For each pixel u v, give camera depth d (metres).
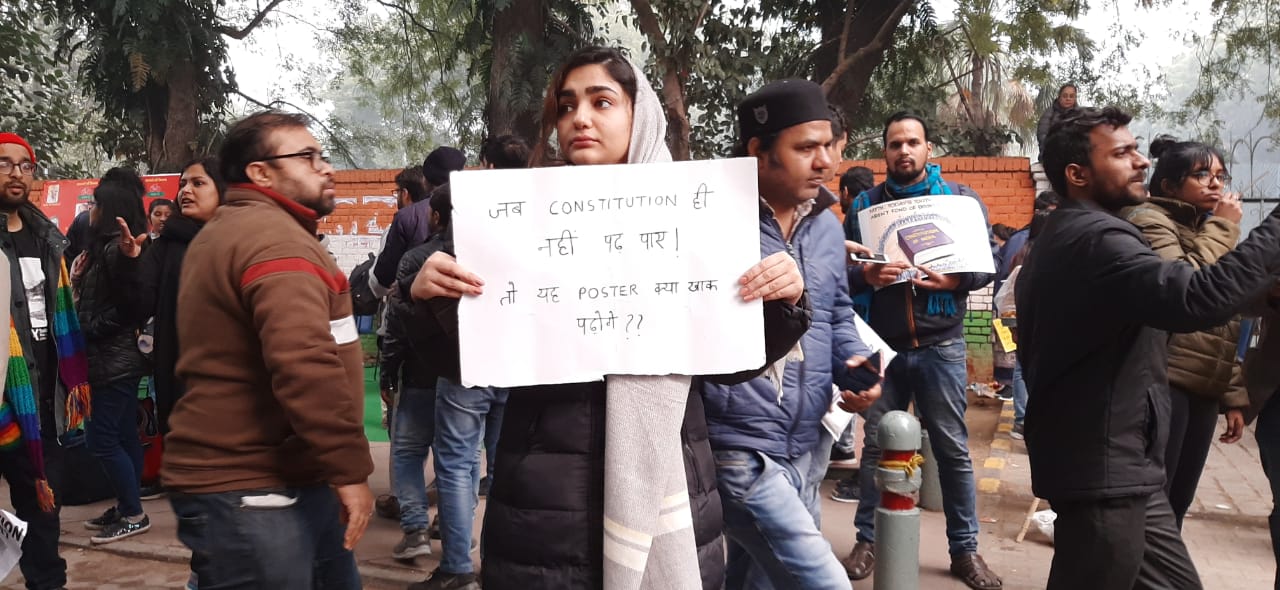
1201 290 2.36
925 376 4.37
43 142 14.92
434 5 16.09
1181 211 3.50
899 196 4.55
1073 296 2.65
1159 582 2.76
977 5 13.01
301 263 2.45
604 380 1.92
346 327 2.62
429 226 4.38
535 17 11.91
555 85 2.05
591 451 1.92
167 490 2.55
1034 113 14.96
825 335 2.91
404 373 4.69
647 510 1.84
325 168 2.70
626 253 1.86
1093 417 2.63
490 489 2.04
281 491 2.52
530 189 1.85
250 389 2.49
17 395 3.70
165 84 13.12
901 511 3.60
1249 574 4.75
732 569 3.15
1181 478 3.84
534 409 1.96
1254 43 15.71
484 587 2.03
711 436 2.70
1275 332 3.57
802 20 13.67
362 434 2.47
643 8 11.69
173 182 10.86
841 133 3.13
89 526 5.37
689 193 1.85
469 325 1.83
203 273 2.49
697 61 11.75
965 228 4.27
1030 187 9.80
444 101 17.08
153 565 4.90
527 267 1.84
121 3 11.95
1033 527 5.34
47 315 4.20
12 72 14.33
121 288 4.78
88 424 5.08
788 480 2.77
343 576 2.82
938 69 14.47
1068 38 13.52
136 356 5.15
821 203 2.98
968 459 4.40
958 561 4.41
